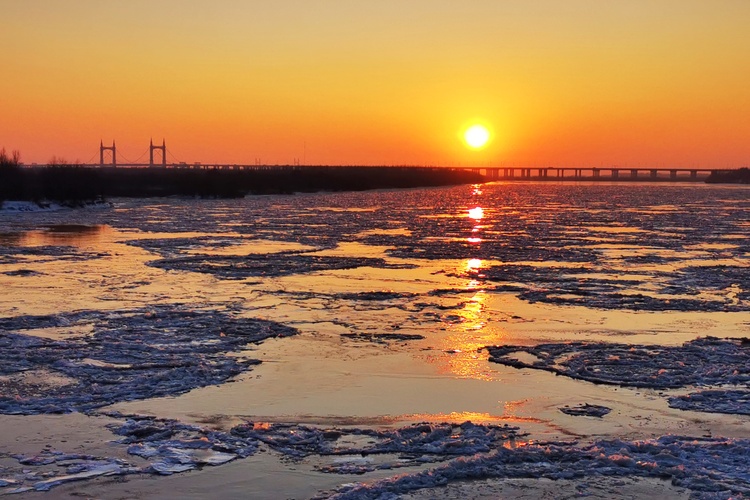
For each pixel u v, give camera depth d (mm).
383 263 33938
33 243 41156
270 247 40375
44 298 24484
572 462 11961
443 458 12172
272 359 17562
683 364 17141
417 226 55312
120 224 55000
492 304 24234
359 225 56000
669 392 15406
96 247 39281
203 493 10922
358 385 15711
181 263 33188
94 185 79875
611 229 53312
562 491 11023
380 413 14125
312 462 11969
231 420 13695
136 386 15406
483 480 11352
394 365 17156
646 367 16984
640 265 33844
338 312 22812
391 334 20016
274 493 10938
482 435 12961
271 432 13070
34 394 14945
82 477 11367
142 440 12734
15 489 10984
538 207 82688
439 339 19531
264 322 21141
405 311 23062
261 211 71938
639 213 71812
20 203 68750
